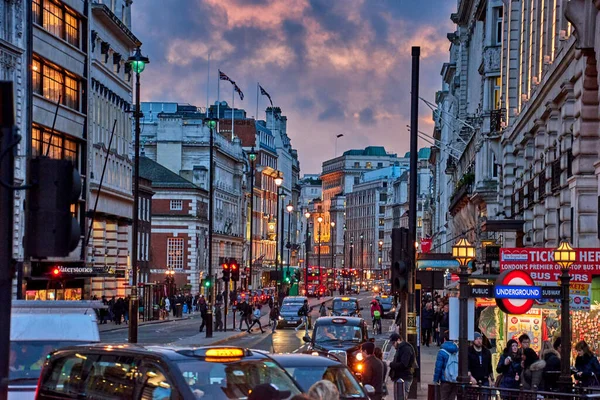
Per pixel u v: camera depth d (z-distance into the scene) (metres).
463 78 90.62
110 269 64.81
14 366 17.78
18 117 51.22
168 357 12.36
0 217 9.87
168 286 97.50
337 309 62.75
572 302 24.69
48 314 18.66
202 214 109.38
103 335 56.31
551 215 36.56
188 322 75.81
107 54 71.00
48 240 10.02
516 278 21.09
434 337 50.41
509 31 51.00
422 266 37.78
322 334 31.58
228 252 127.44
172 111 135.25
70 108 60.62
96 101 67.62
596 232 29.66
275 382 12.52
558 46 36.81
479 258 58.69
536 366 20.59
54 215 10.05
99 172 67.94
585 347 21.53
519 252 24.61
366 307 114.38
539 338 26.41
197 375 12.14
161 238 105.38
